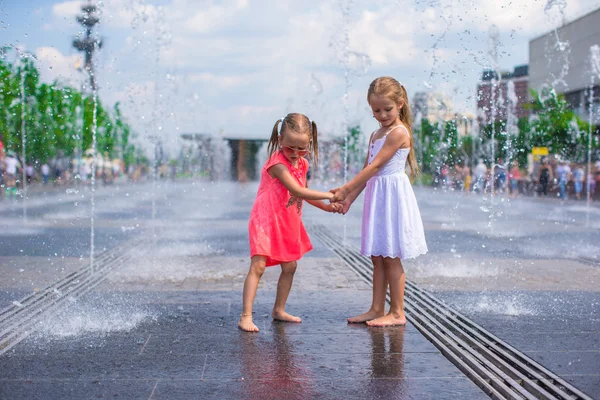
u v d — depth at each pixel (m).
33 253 7.74
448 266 6.78
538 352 3.59
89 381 3.09
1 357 3.46
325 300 4.97
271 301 4.91
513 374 3.18
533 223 12.52
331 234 10.24
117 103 32.81
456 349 3.61
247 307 4.07
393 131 4.18
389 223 4.14
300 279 5.91
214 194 25.05
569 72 33.41
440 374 3.21
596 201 22.09
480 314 4.52
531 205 19.61
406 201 4.18
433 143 28.89
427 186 31.80
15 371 3.24
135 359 3.43
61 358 3.45
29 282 5.73
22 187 24.73
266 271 6.32
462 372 3.24
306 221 12.99
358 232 10.59
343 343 3.75
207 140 43.09
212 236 9.64
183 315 4.45
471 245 8.71
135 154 41.78
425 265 6.85
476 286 5.63
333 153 32.19
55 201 19.73
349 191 4.15
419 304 4.88
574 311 4.62
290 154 4.11
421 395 2.92
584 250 8.16
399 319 4.20
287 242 4.14
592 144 27.95
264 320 4.31
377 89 4.18
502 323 4.26
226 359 3.43
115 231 10.44
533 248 8.34
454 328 4.11
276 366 3.32
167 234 9.94
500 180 26.70
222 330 4.04
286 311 4.58
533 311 4.62
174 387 3.01
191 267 6.61
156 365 3.33
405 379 3.13
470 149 28.80
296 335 3.92
